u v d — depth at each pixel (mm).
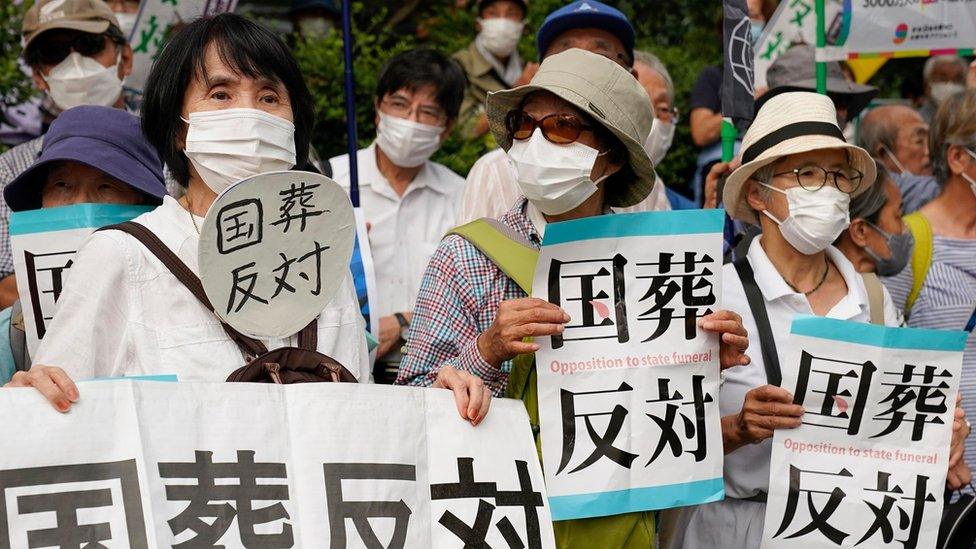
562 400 3418
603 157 3643
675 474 3469
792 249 4148
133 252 3092
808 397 3809
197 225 3223
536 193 3576
